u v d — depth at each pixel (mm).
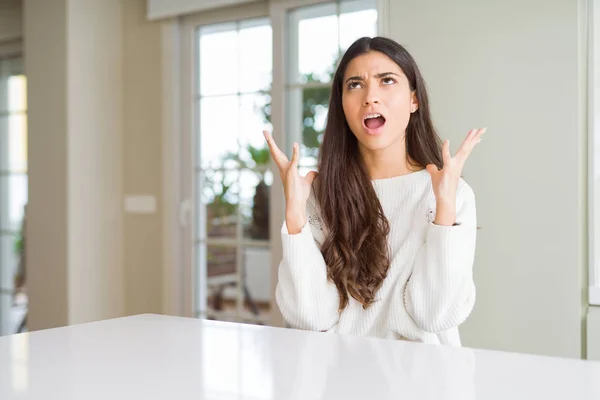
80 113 3305
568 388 563
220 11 3201
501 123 2246
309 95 3053
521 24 2207
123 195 3520
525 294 2211
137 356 701
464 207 1078
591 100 2109
